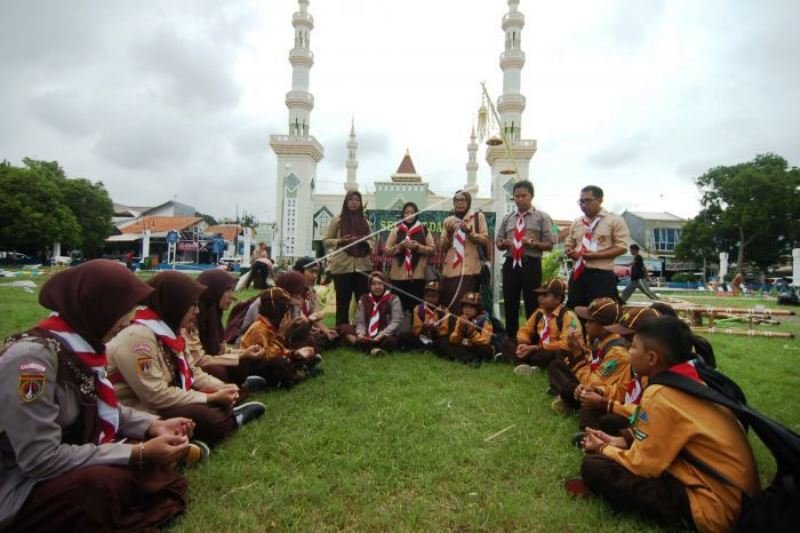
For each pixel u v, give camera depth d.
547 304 5.26
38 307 9.23
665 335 2.40
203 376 3.70
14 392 1.93
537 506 2.55
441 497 2.65
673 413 2.28
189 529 2.29
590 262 5.47
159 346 3.10
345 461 2.99
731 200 38.47
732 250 39.91
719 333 9.14
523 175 25.31
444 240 6.64
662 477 2.37
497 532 2.34
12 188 34.53
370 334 6.12
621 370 3.61
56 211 35.81
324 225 32.53
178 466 2.87
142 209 63.38
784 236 37.78
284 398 4.21
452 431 3.53
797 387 5.02
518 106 25.84
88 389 2.20
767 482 2.92
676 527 2.34
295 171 30.12
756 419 2.14
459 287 6.25
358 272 6.68
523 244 6.08
